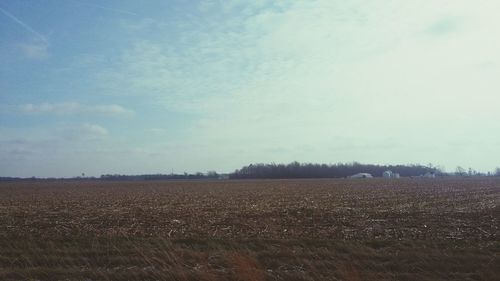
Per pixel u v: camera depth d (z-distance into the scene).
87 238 19.97
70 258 15.03
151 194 64.38
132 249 16.52
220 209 36.47
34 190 82.75
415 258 14.23
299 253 15.42
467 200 43.75
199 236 20.53
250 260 13.23
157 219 28.70
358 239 19.02
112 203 45.84
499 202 40.50
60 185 114.31
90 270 13.02
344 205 39.44
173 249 16.05
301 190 68.19
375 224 24.62
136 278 12.19
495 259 13.83
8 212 35.31
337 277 12.21
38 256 15.36
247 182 117.75
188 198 53.12
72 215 32.31
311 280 11.91
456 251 15.56
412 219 26.94
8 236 20.92
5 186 107.38
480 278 12.08
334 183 98.38
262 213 32.41
